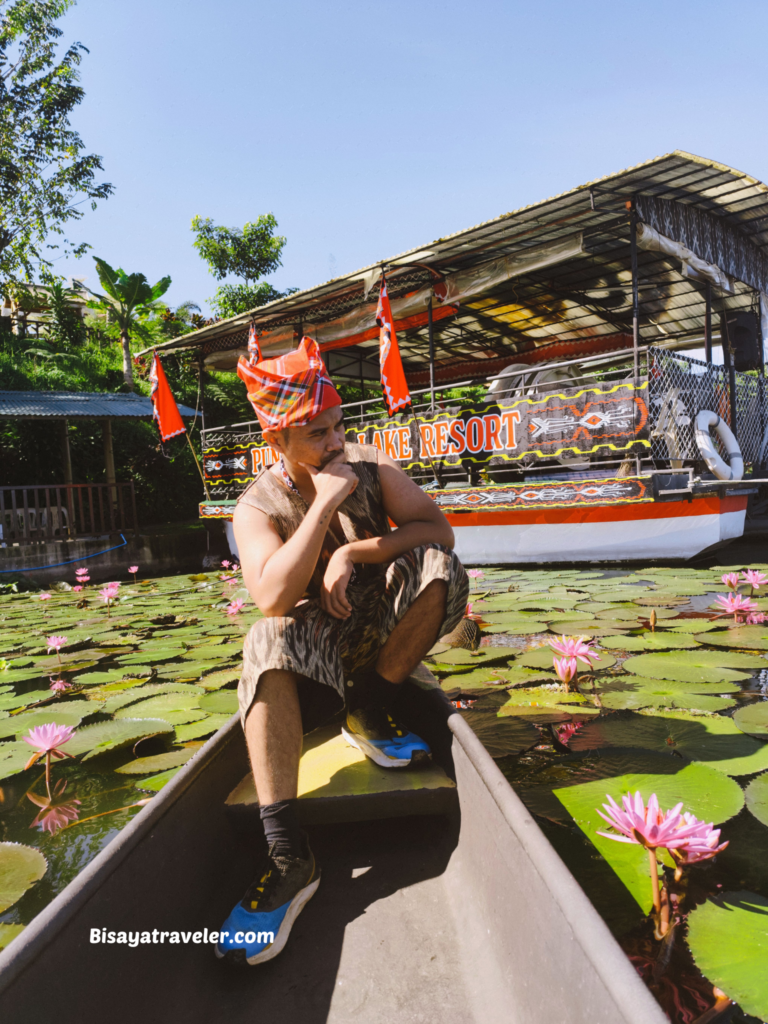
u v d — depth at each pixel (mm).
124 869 925
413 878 1206
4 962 687
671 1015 849
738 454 5586
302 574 1228
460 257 6102
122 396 11016
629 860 1218
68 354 19750
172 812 1099
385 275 6172
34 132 16031
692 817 1021
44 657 3350
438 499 6285
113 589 4953
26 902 1247
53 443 12734
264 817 1139
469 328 9164
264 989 948
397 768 1403
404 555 1406
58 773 1900
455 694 2316
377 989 931
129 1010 874
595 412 5320
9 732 2193
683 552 5250
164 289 19219
